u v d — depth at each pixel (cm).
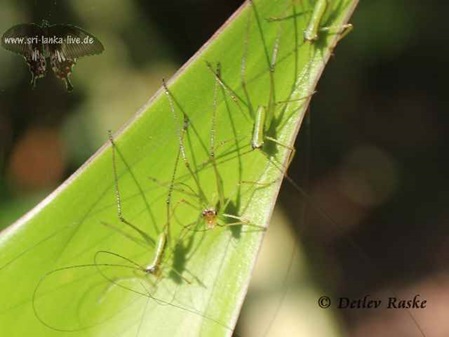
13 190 28
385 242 41
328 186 41
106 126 29
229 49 16
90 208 16
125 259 16
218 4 32
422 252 41
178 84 16
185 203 16
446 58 39
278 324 29
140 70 30
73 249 16
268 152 16
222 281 16
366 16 36
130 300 16
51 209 16
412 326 38
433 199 42
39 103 28
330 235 40
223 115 16
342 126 40
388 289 39
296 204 34
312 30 16
